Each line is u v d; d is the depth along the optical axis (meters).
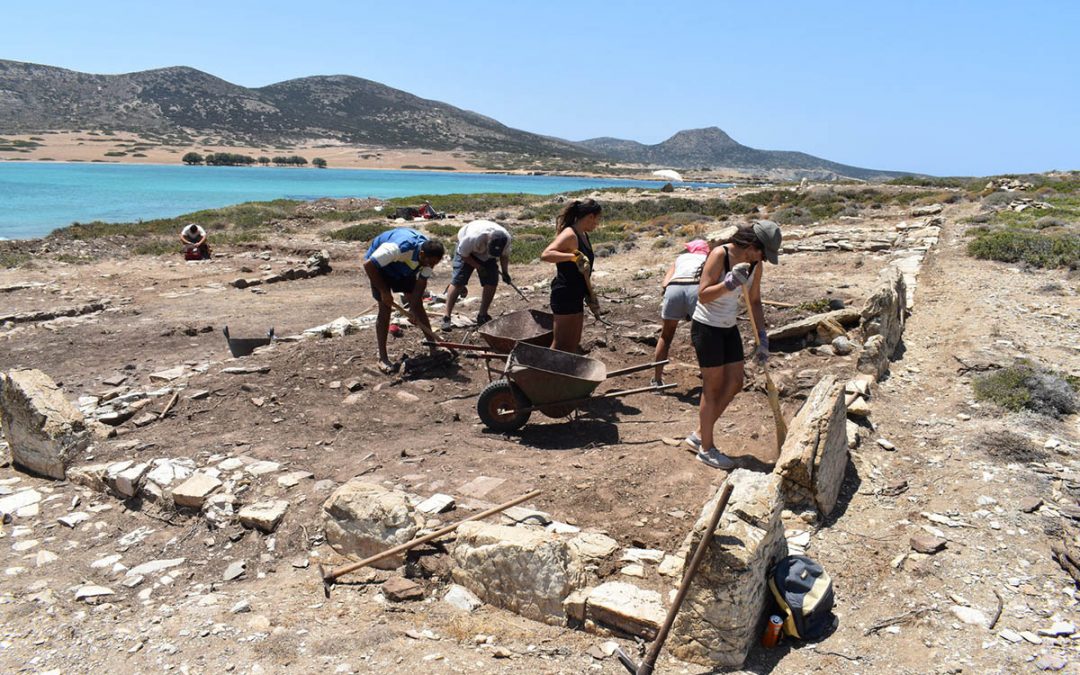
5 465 6.33
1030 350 8.19
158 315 12.43
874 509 4.87
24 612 4.15
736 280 4.87
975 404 6.61
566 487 5.17
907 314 9.95
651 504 4.91
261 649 3.66
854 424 6.01
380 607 4.08
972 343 8.42
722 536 3.41
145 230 23.83
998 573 4.13
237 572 4.58
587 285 6.68
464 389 7.74
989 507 4.82
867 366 7.12
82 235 22.06
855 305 9.32
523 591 3.93
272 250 20.52
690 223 25.08
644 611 3.66
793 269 13.60
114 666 3.59
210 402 7.14
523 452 5.97
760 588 3.58
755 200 34.62
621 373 6.42
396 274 7.83
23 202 43.44
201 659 3.61
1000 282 11.88
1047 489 5.05
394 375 7.93
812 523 4.64
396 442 6.31
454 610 4.02
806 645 3.62
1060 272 12.55
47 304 13.14
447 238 23.02
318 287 15.60
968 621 3.72
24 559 4.84
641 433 6.32
